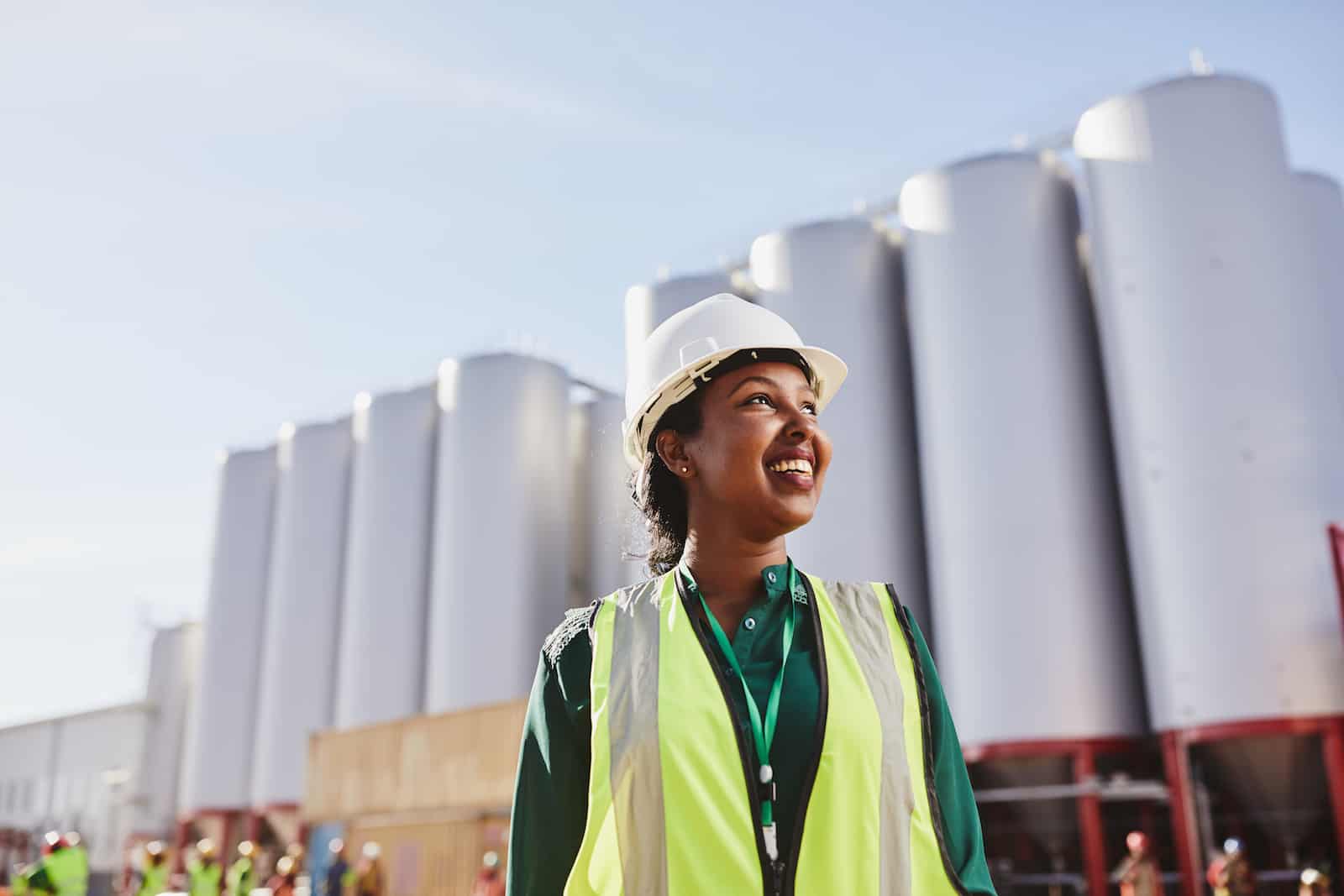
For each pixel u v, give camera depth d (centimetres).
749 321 181
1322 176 2406
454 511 3008
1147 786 1866
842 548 2238
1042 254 2236
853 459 2298
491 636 2856
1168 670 1850
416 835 2150
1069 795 1906
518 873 163
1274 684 1734
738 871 147
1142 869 1296
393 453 3291
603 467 3228
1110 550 2072
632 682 161
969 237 2253
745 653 166
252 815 3334
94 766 4666
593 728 160
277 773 3303
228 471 3944
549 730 166
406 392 3353
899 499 2295
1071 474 2084
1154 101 2053
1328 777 1705
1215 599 1800
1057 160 2362
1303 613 1758
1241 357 1872
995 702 1973
